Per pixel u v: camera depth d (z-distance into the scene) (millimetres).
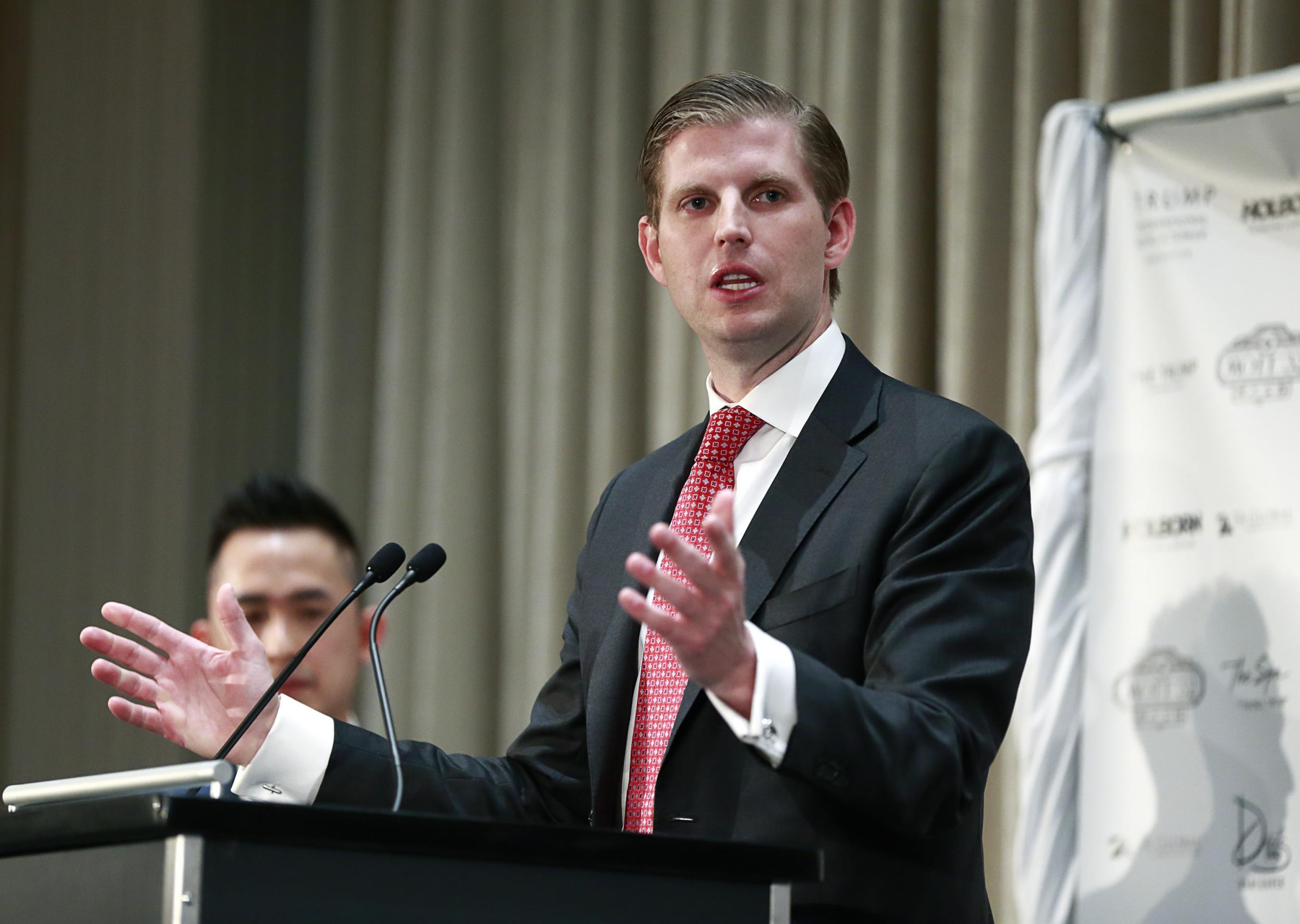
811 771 5516
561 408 15672
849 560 6438
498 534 16109
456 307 16344
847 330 13742
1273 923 9117
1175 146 10266
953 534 6352
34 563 17438
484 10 16781
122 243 17781
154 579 17219
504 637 15930
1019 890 9945
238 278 17797
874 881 6062
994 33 13359
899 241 13547
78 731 17109
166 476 17344
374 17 17516
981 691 5984
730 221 6895
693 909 5023
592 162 16062
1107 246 10406
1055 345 10344
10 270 17984
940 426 6660
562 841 4805
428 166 16859
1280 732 9266
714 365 7301
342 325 17125
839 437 6828
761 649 5551
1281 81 9852
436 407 16344
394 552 6789
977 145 13258
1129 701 9781
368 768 6707
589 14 16234
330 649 11727
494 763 7301
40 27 18266
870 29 14102
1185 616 9695
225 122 17953
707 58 15461
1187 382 9969
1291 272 9766
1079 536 10133
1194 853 9406
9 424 17719
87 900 4609
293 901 4465
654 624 5359
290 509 11977
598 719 6797
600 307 15727
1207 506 9758
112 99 18047
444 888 4691
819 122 7285
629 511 7492
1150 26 12570
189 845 4332
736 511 7051
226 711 6422
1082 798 9836
